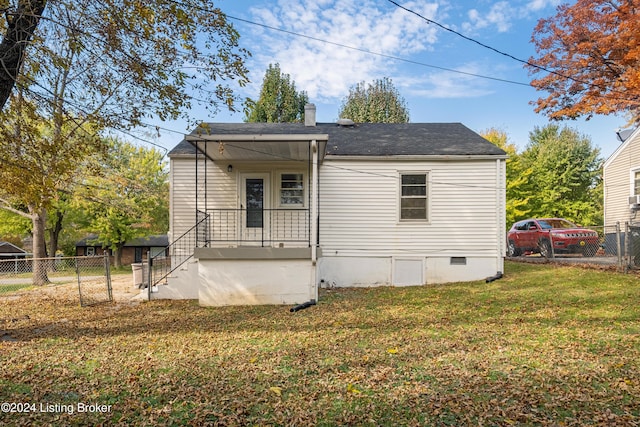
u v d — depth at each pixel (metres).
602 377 4.46
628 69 14.59
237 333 6.98
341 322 7.57
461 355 5.36
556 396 4.04
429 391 4.25
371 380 4.61
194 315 8.63
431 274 12.09
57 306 10.05
